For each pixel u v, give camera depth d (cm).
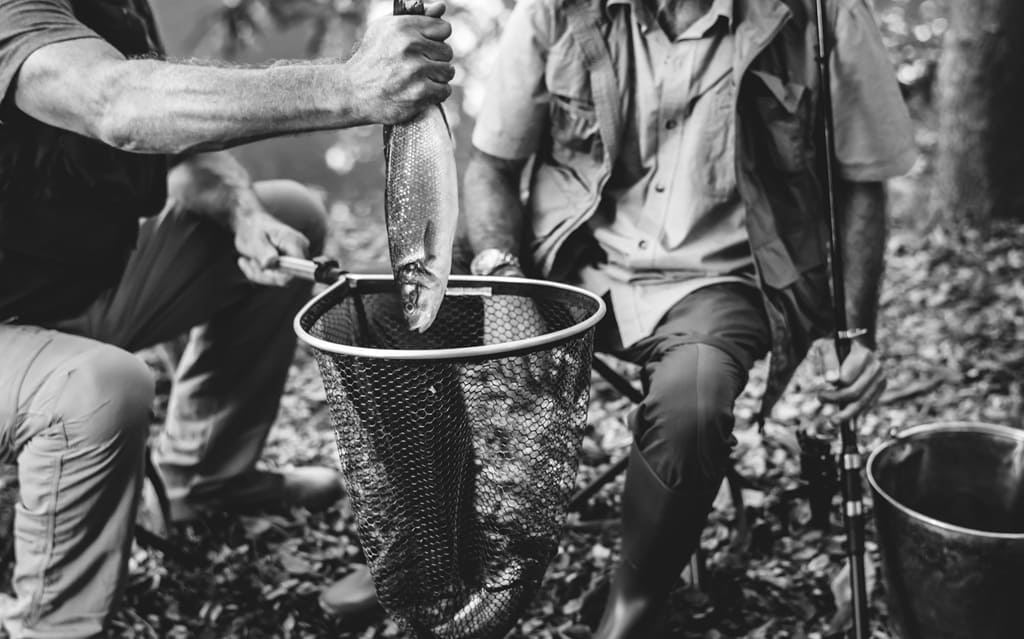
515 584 187
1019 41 467
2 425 220
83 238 239
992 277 440
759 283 228
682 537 216
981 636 203
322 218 298
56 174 228
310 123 176
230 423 291
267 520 296
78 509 218
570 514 292
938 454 237
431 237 167
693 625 243
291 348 293
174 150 189
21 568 223
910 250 483
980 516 238
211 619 259
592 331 180
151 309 268
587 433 344
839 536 273
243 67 201
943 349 385
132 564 280
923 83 634
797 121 230
